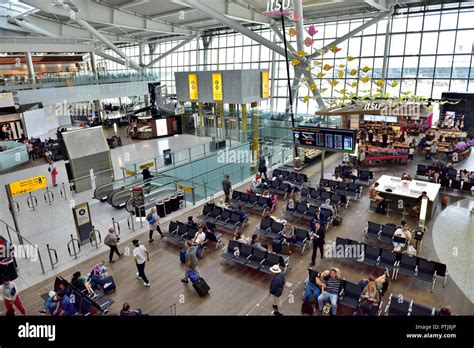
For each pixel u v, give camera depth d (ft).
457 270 34.81
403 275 34.14
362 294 27.94
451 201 52.60
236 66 136.67
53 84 101.19
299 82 90.33
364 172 60.44
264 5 94.02
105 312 29.45
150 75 123.34
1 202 56.59
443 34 89.71
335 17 101.81
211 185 59.52
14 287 28.86
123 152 89.25
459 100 85.20
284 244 37.01
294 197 49.06
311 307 27.61
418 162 72.38
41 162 81.10
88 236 42.16
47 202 55.88
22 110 94.43
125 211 51.47
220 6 86.69
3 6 100.07
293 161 70.54
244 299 31.09
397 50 97.55
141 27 112.78
